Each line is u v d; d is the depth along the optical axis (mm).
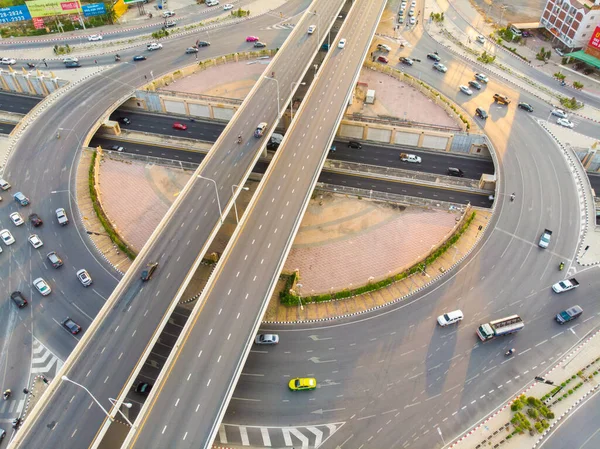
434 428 68250
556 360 75875
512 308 82812
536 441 66562
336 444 66875
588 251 91062
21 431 58094
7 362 75375
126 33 159875
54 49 147500
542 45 156500
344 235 96938
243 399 71375
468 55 149750
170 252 77125
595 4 144000
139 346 65625
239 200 106062
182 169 112188
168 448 55812
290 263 91500
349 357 76312
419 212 101875
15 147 113312
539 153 110625
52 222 97438
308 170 92125
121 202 104000
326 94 112000
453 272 88500
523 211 98125
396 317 81875
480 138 114875
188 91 133625
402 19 167500
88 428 58750
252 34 158875
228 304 70688
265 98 108500
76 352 64812
